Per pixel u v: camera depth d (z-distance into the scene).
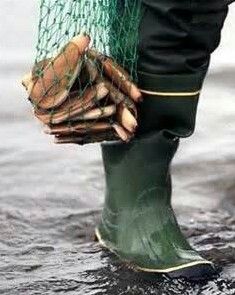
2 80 10.42
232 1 5.18
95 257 5.62
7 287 5.21
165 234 5.38
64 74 4.96
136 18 5.10
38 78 5.02
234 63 11.05
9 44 11.92
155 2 4.99
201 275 5.27
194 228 6.17
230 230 6.16
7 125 8.77
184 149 7.95
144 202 5.40
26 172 7.40
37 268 5.48
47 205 6.64
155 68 5.11
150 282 5.23
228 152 7.89
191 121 5.25
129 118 5.02
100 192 6.95
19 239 5.96
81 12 5.34
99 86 4.99
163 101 5.16
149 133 5.27
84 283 5.25
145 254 5.36
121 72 5.08
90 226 6.23
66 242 5.92
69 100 5.00
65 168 7.51
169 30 5.02
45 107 5.02
